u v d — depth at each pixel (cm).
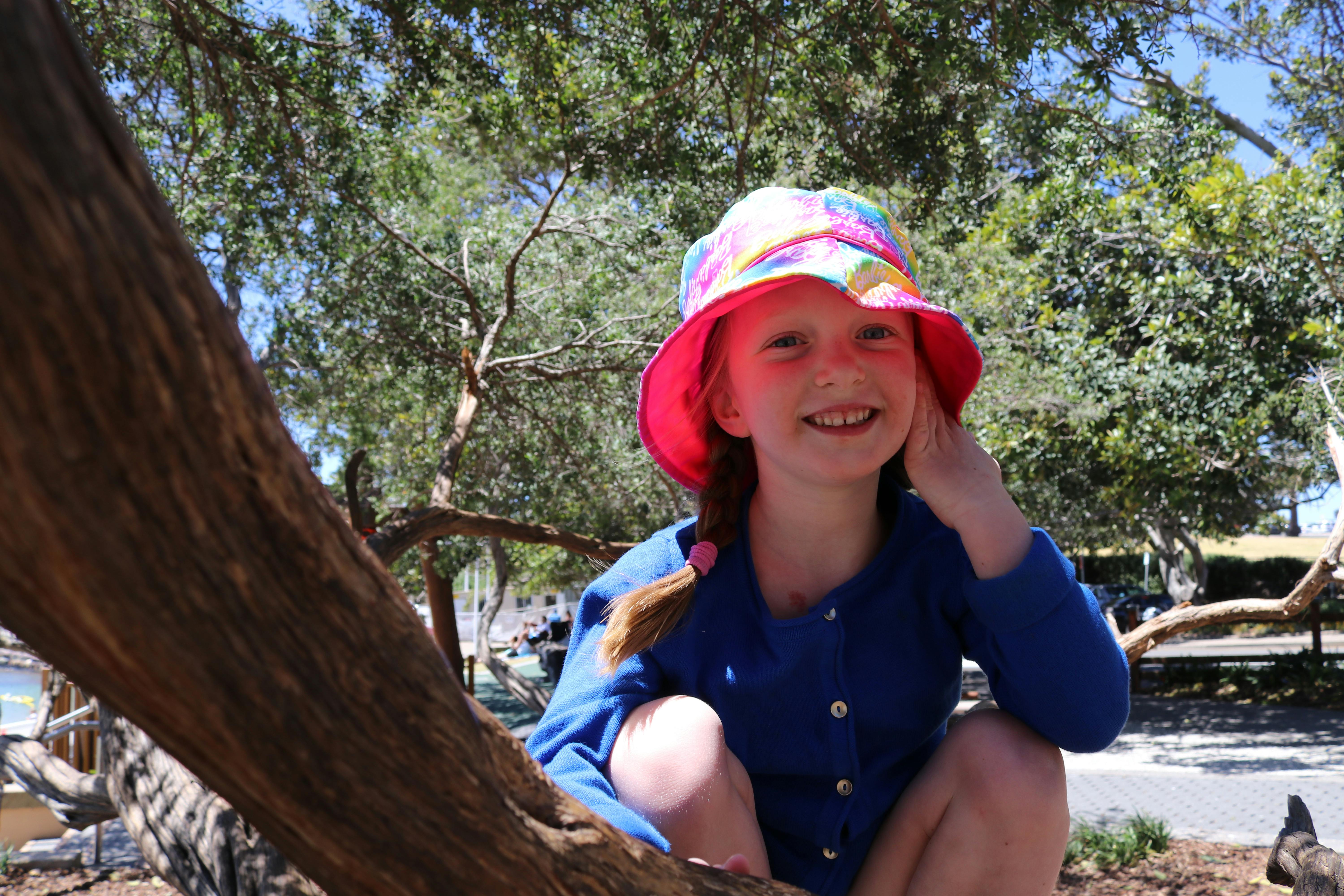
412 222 991
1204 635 2902
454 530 549
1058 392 1185
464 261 836
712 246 158
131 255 35
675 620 141
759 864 122
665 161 667
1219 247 1133
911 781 148
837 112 658
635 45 681
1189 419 1148
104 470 36
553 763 130
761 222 149
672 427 166
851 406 136
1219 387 1160
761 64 684
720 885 82
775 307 138
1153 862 714
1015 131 669
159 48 700
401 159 898
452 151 998
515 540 587
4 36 32
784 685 146
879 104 676
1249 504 1691
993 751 129
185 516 39
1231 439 1123
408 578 1428
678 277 1068
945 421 148
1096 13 516
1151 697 1653
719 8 584
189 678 42
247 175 743
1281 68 1112
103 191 34
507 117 709
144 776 181
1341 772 1037
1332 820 828
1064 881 680
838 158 681
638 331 970
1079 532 1958
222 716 43
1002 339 1234
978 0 525
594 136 693
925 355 162
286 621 44
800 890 91
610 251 954
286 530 43
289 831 50
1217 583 3484
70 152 33
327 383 1088
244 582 42
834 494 147
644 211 905
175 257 37
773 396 138
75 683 43
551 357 948
